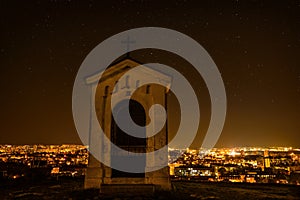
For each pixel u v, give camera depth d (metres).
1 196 12.74
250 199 12.27
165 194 12.52
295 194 13.77
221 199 12.13
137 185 12.00
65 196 12.37
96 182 13.42
